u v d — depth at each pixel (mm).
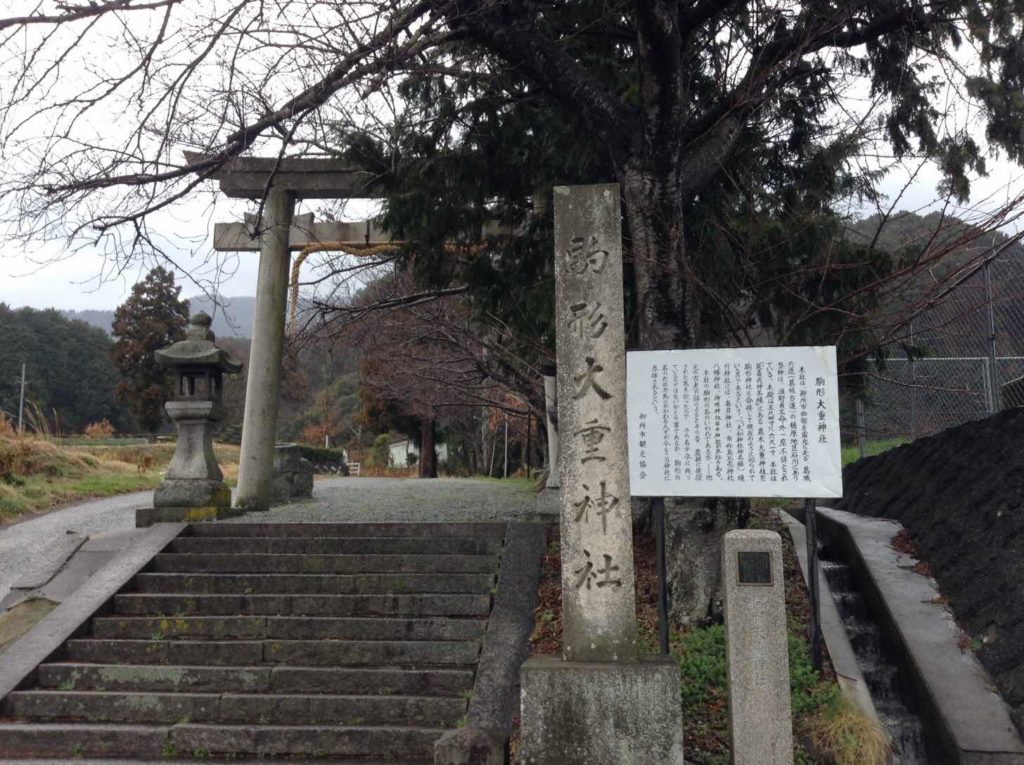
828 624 6793
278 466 14578
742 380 6023
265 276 13211
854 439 13742
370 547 9031
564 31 9234
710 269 8242
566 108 8656
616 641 5082
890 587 6918
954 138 8578
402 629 7426
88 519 13914
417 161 9758
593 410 5336
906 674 6016
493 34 8039
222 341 40188
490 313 10203
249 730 6207
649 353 6152
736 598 5027
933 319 9695
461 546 8898
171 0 7289
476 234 10188
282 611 7895
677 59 7305
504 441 34219
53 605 8500
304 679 6805
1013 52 8508
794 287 8242
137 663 7211
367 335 16094
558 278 5504
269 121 8094
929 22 8078
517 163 9625
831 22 7859
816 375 5938
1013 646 5551
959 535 7141
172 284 35125
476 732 5059
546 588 7891
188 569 8852
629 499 5238
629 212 7598
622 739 4863
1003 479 7023
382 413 31656
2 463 16625
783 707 4887
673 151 7445
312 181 13117
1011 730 5035
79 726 6352
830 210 8836
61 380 41812
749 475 5930
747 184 8875
